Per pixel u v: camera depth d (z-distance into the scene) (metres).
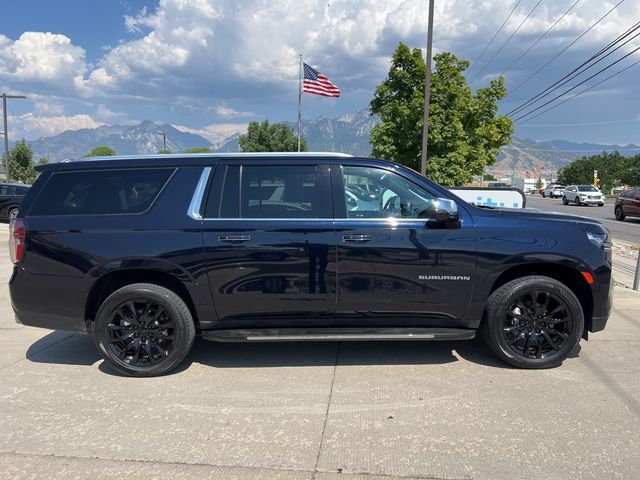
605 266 4.35
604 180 107.38
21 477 2.90
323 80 24.39
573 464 2.98
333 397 3.92
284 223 4.25
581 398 3.85
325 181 4.36
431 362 4.63
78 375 4.45
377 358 4.75
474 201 8.94
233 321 4.38
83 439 3.33
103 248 4.27
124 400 3.92
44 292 4.36
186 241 4.25
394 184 4.39
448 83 15.66
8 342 5.37
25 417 3.64
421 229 4.26
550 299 4.39
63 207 4.40
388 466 2.98
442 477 2.87
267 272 4.25
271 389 4.09
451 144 15.38
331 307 4.31
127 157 4.52
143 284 4.37
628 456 3.05
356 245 4.22
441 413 3.63
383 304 4.30
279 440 3.29
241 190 4.35
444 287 4.29
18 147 55.69
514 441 3.24
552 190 60.88
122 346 4.43
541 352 4.45
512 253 4.27
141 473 2.93
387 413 3.65
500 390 4.00
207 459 3.08
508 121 18.17
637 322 5.74
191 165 4.42
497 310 4.34
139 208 4.35
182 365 4.65
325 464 3.01
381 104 16.33
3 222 18.66
